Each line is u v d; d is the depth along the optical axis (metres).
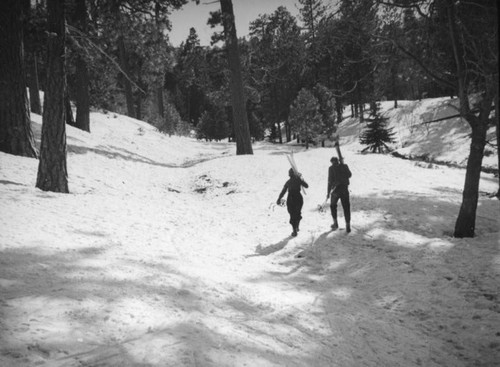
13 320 2.50
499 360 3.17
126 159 16.39
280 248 6.60
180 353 2.41
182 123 39.06
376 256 5.92
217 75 25.22
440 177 13.64
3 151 10.95
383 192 10.48
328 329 3.56
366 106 46.47
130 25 17.52
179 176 14.91
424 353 3.34
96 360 2.20
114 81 33.81
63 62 8.42
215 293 3.90
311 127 31.61
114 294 3.26
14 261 3.67
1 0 10.41
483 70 5.97
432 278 4.87
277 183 12.70
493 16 5.77
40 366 2.06
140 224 6.79
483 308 3.98
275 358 2.70
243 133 19.16
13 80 10.84
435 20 6.60
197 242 6.41
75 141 16.00
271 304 3.95
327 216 8.35
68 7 16.20
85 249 4.57
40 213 6.06
